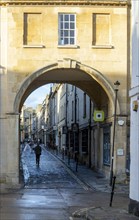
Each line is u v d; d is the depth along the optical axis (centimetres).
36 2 2708
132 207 1566
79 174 3306
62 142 6419
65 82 3281
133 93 1608
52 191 2402
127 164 2698
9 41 2706
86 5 2734
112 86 2730
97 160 3450
